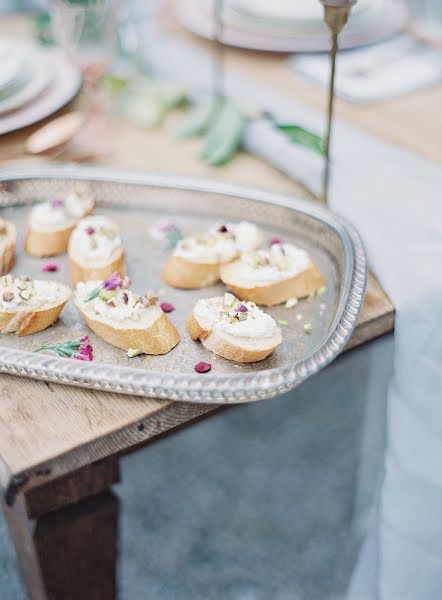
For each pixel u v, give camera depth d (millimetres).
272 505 995
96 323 659
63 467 594
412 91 920
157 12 1102
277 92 930
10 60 850
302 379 600
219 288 718
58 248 750
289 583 918
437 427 686
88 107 913
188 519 984
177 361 649
